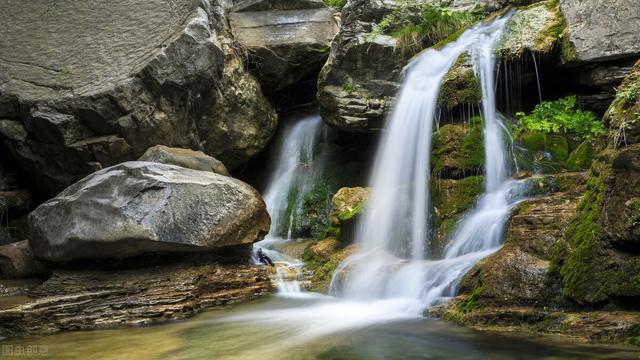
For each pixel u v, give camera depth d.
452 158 7.68
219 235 7.71
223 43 10.55
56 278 7.59
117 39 10.34
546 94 8.53
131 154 9.82
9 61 10.39
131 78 9.66
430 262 6.95
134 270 7.72
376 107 9.39
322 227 10.29
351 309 6.65
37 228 7.79
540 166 7.28
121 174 7.72
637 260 4.77
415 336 5.27
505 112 8.38
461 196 7.44
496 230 6.59
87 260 7.87
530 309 5.21
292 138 11.88
